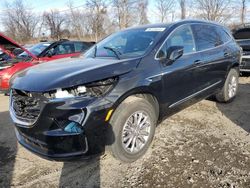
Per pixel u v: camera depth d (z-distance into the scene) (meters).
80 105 2.94
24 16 40.41
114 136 3.26
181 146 3.88
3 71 6.50
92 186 3.10
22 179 3.26
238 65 5.92
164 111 3.96
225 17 26.62
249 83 7.93
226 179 3.12
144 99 3.56
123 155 3.40
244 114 5.12
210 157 3.57
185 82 4.20
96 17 34.22
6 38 6.22
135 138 3.51
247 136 4.16
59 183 3.17
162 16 30.75
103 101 3.06
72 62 3.81
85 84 3.02
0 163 3.62
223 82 5.43
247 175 3.19
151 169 3.36
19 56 7.59
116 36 4.60
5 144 4.16
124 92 3.24
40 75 3.28
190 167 3.37
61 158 3.04
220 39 5.36
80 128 2.96
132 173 3.30
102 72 3.18
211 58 4.80
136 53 3.81
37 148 3.21
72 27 38.72
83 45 8.94
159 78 3.68
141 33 4.26
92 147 3.08
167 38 4.02
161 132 4.34
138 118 3.52
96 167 3.45
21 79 3.35
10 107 3.51
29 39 39.47
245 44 8.31
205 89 4.82
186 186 3.03
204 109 5.42
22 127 3.18
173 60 3.89
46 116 2.96
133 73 3.40
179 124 4.66
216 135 4.21
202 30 4.84
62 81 3.00
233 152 3.68
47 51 7.97
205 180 3.12
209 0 27.30
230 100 5.81
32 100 3.07
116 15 33.75
